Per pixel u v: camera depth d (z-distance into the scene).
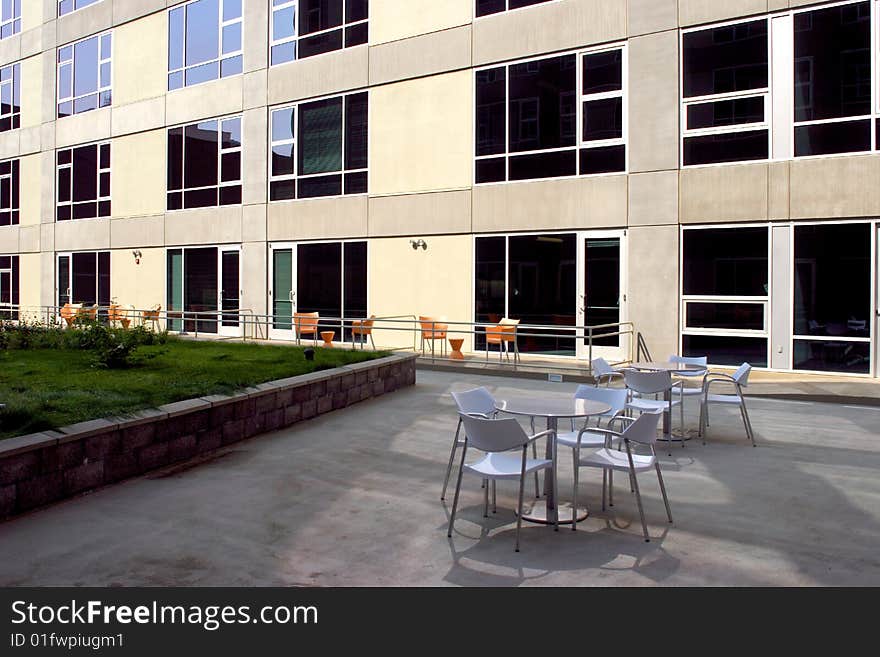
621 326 14.00
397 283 16.70
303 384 8.98
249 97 19.12
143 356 10.79
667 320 13.48
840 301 12.12
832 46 12.20
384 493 6.10
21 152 25.08
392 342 16.81
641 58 13.68
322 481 6.44
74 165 23.44
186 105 20.45
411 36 16.45
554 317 14.69
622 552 4.78
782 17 12.57
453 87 15.91
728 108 12.98
